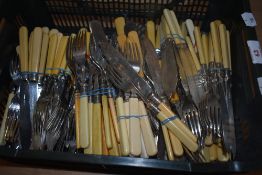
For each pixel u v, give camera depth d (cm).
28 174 56
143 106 53
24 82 60
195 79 59
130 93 54
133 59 59
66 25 74
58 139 54
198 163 45
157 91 56
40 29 65
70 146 54
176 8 71
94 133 51
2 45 60
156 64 60
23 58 62
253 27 57
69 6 71
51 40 65
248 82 55
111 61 57
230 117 56
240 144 55
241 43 59
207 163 45
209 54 63
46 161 48
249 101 53
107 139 50
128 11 71
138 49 61
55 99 58
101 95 55
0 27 59
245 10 59
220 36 64
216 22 66
